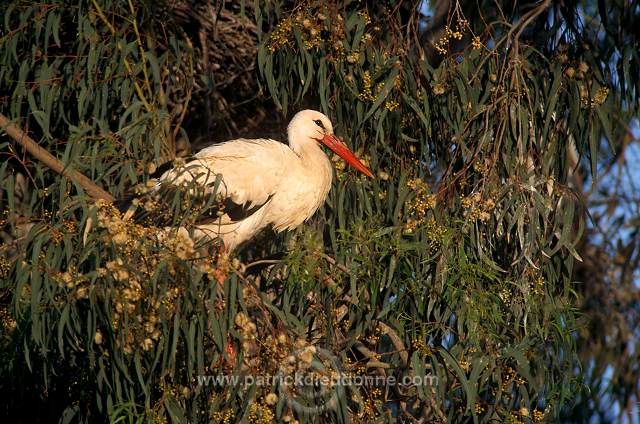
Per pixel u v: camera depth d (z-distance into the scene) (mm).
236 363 8797
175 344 8703
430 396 9922
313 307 10570
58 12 11914
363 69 11500
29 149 10695
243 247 12719
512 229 10953
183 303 8844
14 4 11688
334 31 11273
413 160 11484
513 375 10344
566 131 11297
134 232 8812
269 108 14914
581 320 12102
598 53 11523
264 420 8609
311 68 11172
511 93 10867
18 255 9805
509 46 11148
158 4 13078
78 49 11617
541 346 10992
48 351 9773
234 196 11438
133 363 9234
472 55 11258
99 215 9039
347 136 11945
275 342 8742
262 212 11797
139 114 11945
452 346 10430
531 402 10594
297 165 11852
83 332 9367
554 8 11750
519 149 10680
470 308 9883
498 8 11992
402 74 11117
